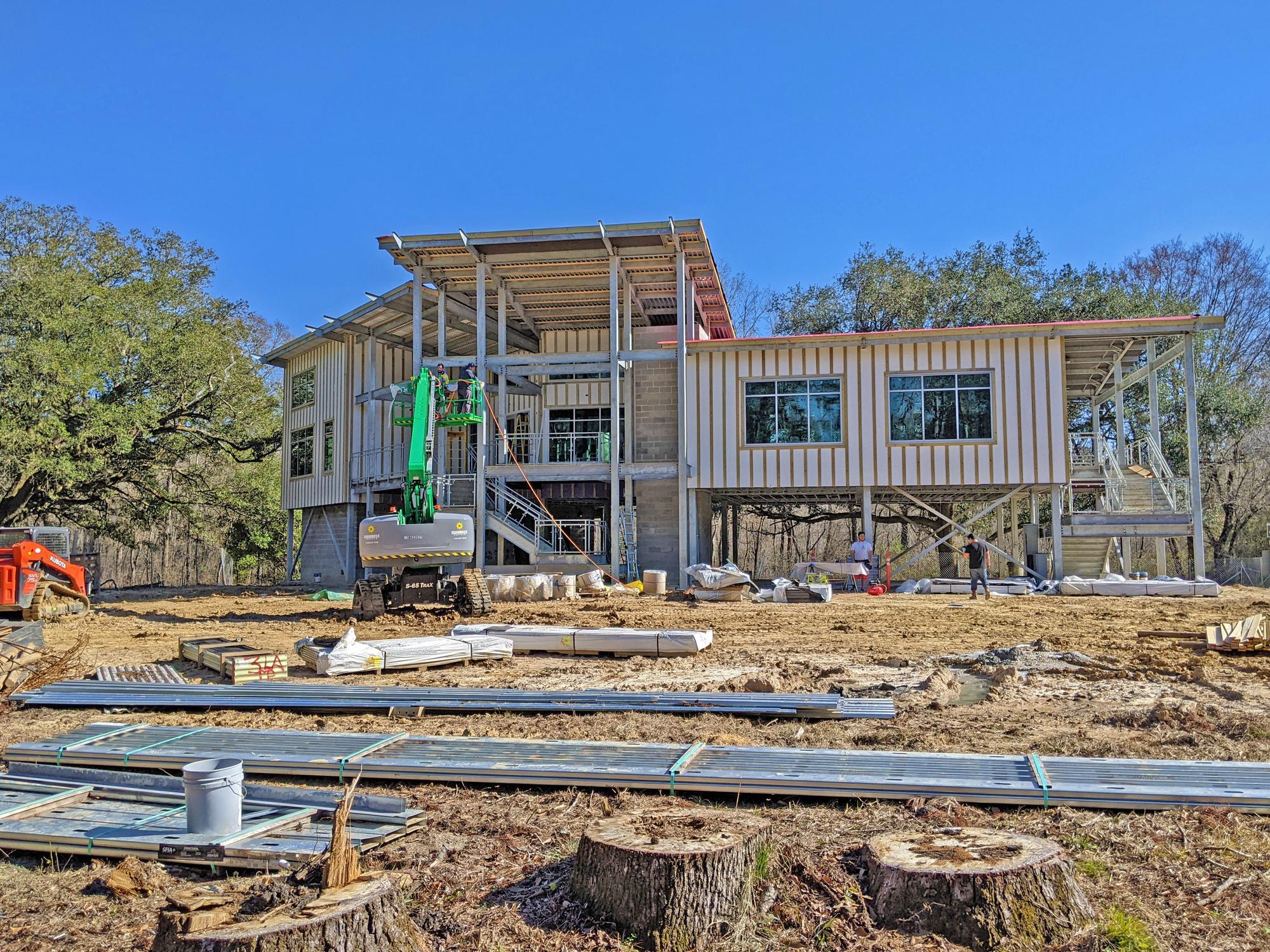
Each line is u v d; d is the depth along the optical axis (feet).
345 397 108.37
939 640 48.37
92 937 14.88
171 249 125.39
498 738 25.75
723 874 14.08
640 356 81.82
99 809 20.16
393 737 25.34
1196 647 43.52
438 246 79.51
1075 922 13.82
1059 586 74.23
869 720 28.78
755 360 82.17
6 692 35.99
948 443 79.00
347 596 81.82
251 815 19.10
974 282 138.00
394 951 13.23
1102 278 135.95
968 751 24.32
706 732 27.25
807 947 13.64
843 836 17.93
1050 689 33.81
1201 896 15.23
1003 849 14.53
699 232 77.77
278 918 12.71
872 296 139.95
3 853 18.52
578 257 82.38
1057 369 77.61
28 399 99.04
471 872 16.81
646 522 85.92
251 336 132.36
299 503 120.47
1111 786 19.84
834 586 82.94
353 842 17.74
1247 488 122.62
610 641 44.14
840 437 80.59
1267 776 20.65
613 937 13.98
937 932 13.55
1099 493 94.68
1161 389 123.03
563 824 19.20
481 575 60.85
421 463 57.26
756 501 100.01
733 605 67.31
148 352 109.29
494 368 83.71
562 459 97.81
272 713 31.83
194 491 126.31
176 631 57.47
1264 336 133.80
